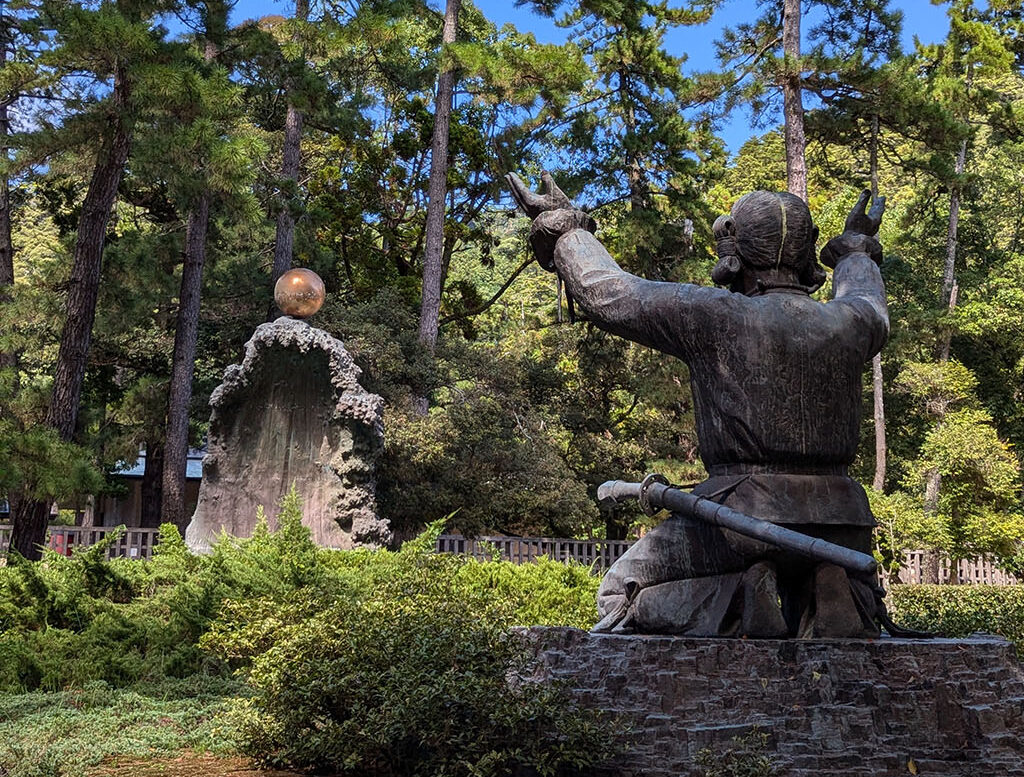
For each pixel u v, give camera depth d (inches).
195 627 359.9
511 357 1122.0
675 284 227.8
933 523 1055.6
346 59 1175.0
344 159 1496.1
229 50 876.0
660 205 1311.5
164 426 1141.1
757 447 215.8
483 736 205.3
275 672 242.2
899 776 191.2
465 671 216.7
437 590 285.3
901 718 197.2
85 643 347.9
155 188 1240.8
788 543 199.6
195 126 657.6
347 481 718.5
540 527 1045.8
